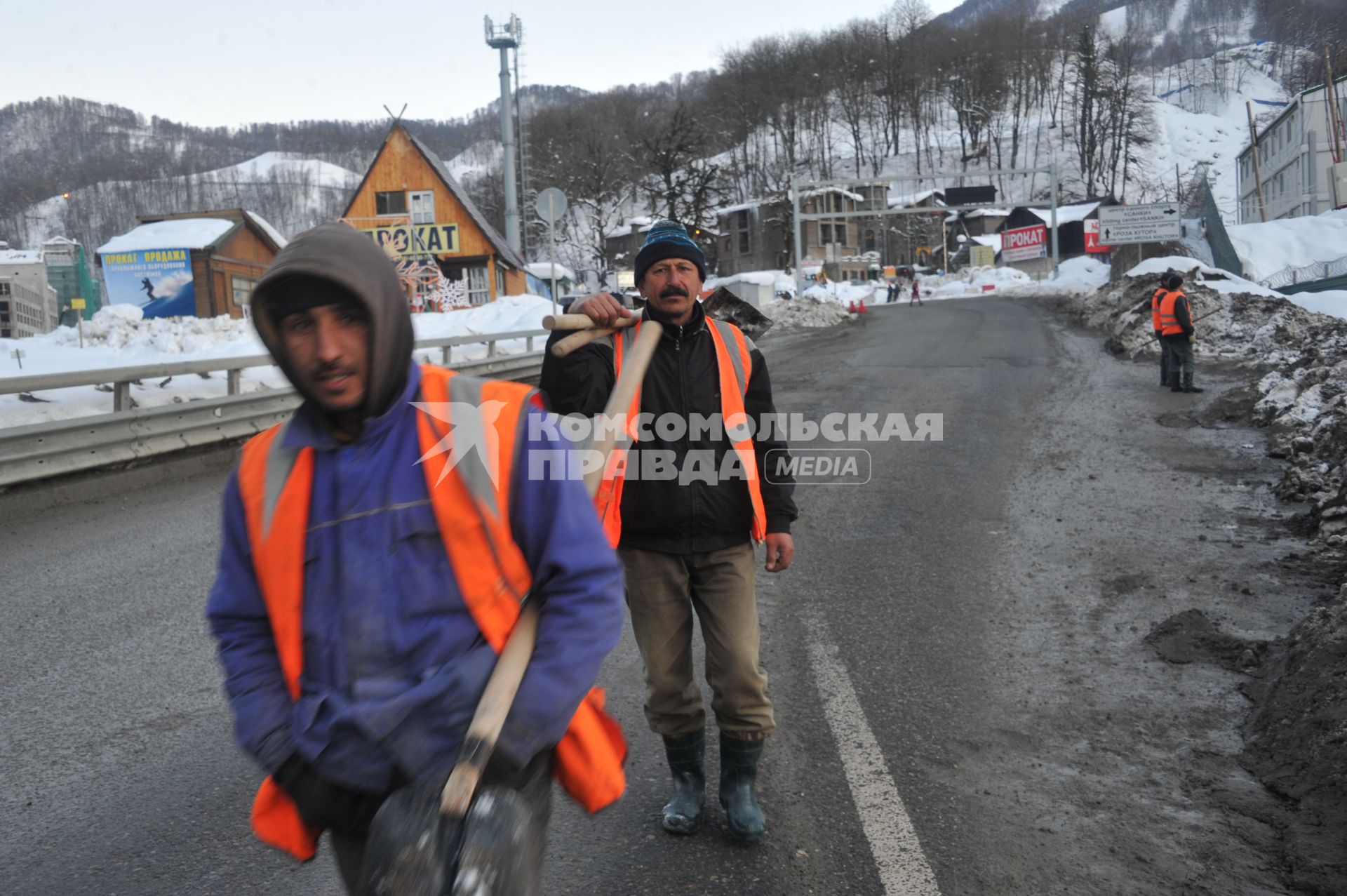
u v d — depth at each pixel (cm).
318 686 161
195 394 1106
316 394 158
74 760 380
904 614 521
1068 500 754
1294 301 1959
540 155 7619
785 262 8175
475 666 158
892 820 321
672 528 296
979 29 14250
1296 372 1123
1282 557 592
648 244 291
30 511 805
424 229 4128
